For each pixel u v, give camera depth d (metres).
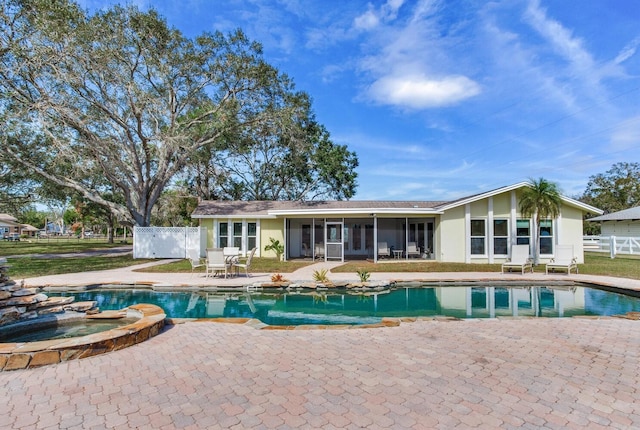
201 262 15.92
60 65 16.00
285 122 22.47
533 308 8.70
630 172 35.38
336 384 3.67
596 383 3.71
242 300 9.80
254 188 32.09
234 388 3.59
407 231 18.02
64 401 3.33
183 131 20.38
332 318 7.89
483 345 5.02
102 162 19.14
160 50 18.75
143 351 4.78
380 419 2.96
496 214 16.50
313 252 18.25
